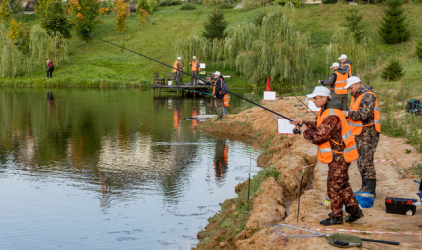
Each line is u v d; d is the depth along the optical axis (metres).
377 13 48.03
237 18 54.94
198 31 52.88
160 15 62.94
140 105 24.91
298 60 33.81
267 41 34.59
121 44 51.44
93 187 8.96
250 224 5.78
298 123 5.25
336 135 4.84
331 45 35.09
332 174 4.95
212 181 9.41
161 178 9.65
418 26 43.59
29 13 66.19
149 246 6.08
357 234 4.68
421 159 8.17
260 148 12.88
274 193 7.13
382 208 5.69
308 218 5.41
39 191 8.69
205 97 30.53
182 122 18.20
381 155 8.96
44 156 11.80
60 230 6.67
